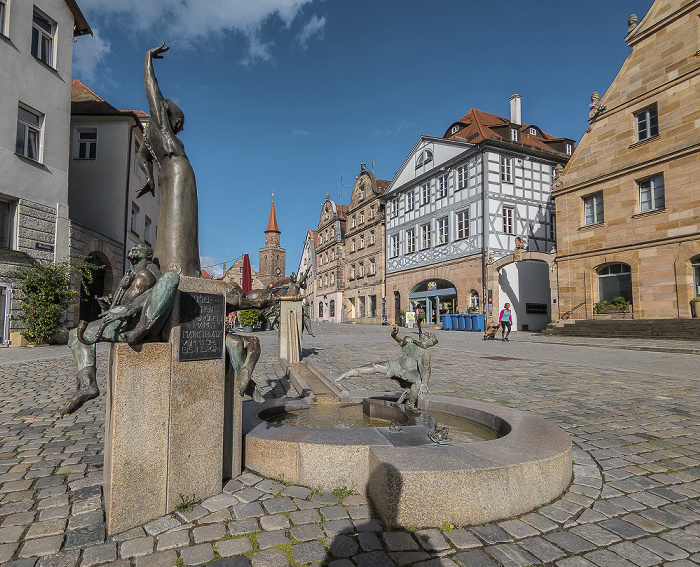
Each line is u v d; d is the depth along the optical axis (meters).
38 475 3.31
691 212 16.28
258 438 3.19
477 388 7.12
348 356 11.51
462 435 3.92
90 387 2.61
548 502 2.83
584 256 20.16
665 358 11.18
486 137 26.52
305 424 4.25
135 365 2.45
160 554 2.20
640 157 18.11
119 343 2.42
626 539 2.43
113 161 21.03
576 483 3.19
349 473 2.92
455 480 2.50
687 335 14.45
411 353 4.43
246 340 3.09
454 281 28.08
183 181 3.03
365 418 4.49
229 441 3.12
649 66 17.92
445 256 29.05
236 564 2.12
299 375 7.20
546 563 2.18
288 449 3.05
